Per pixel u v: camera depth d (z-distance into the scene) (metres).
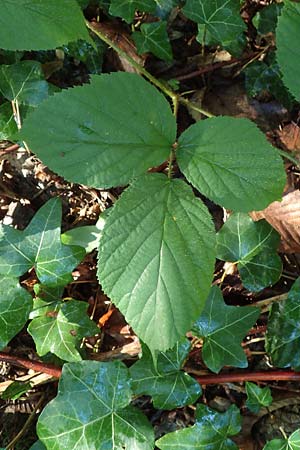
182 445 0.47
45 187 0.55
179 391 0.47
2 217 0.55
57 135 0.41
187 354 0.48
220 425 0.47
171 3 0.55
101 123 0.42
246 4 0.57
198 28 0.55
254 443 0.51
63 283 0.49
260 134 0.42
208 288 0.41
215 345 0.48
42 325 0.49
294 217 0.52
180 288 0.41
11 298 0.48
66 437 0.46
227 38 0.54
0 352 0.50
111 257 0.41
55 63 0.55
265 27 0.55
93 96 0.42
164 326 0.41
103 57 0.56
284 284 0.53
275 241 0.50
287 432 0.50
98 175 0.41
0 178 0.55
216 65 0.56
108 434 0.46
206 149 0.42
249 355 0.52
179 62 0.57
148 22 0.56
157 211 0.41
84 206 0.55
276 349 0.49
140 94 0.42
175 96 0.51
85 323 0.50
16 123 0.52
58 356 0.49
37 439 0.51
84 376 0.47
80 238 0.52
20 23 0.43
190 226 0.41
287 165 0.54
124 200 0.41
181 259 0.41
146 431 0.46
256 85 0.55
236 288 0.53
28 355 0.53
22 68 0.52
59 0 0.44
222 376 0.50
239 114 0.56
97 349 0.53
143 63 0.55
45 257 0.49
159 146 0.42
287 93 0.55
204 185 0.42
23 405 0.52
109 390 0.47
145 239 0.41
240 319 0.48
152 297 0.41
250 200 0.42
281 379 0.49
